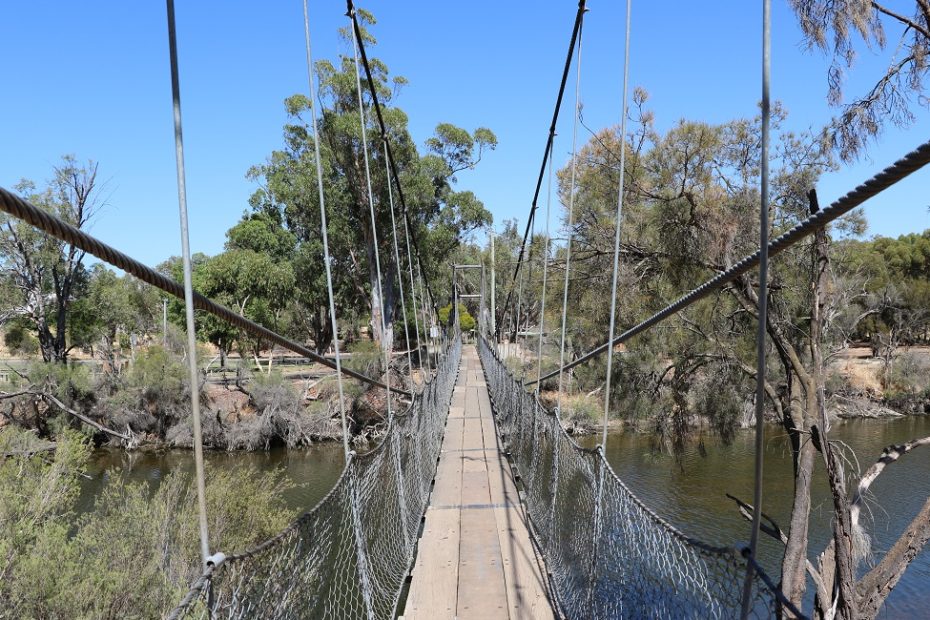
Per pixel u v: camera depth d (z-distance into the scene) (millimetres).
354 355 20531
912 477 12680
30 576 5262
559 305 9508
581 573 3020
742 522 10250
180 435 18844
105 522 6520
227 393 20422
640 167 7672
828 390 8508
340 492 2566
